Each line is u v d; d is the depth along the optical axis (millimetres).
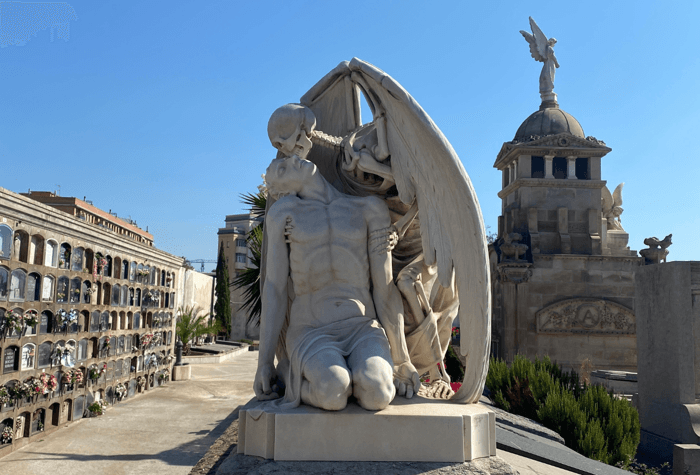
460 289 2852
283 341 3131
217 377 16391
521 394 7160
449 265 2883
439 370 3242
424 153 2883
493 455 2547
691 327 9234
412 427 2361
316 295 2943
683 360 9203
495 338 16719
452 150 2756
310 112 3131
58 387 8508
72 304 8852
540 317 15664
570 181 16469
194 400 11945
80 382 9250
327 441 2334
